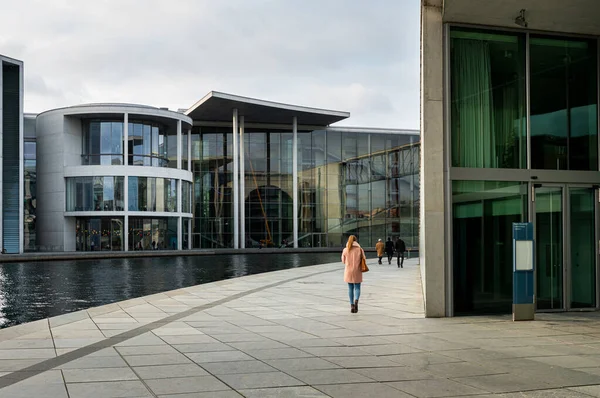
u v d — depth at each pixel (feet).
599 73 45.85
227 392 20.95
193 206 224.12
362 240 238.48
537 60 45.06
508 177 43.21
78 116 194.18
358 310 45.06
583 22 42.78
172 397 20.26
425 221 41.52
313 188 234.79
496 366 25.26
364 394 20.76
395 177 244.42
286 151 232.32
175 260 145.59
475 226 42.60
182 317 40.96
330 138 238.48
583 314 42.83
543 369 24.70
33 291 68.28
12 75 171.22
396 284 69.26
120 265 122.93
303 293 58.08
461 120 43.39
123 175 187.93
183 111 232.53
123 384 22.00
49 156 195.62
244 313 43.19
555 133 45.09
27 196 205.87
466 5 39.73
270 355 27.61
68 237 191.62
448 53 42.55
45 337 32.60
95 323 38.04
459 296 42.04
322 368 24.86
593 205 45.24
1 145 161.68
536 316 41.60
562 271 44.39
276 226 228.43
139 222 192.34
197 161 226.79
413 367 25.07
